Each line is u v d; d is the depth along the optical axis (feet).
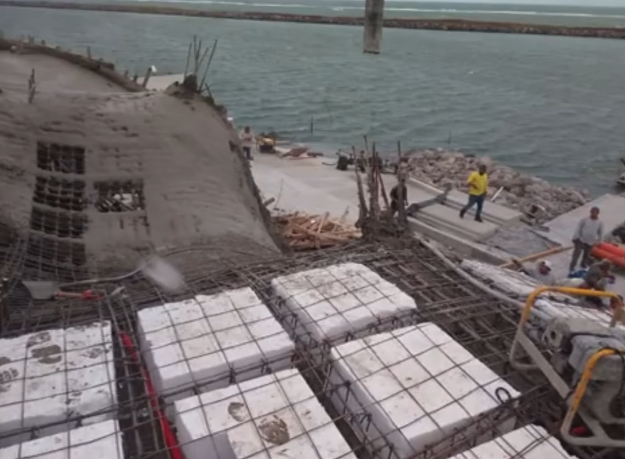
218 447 12.80
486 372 14.80
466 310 18.81
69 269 26.04
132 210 30.14
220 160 35.63
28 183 28.43
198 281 21.76
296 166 75.97
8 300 19.69
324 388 15.20
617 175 91.91
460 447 13.15
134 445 13.80
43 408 13.55
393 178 70.85
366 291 18.47
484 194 53.42
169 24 393.29
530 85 184.96
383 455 13.16
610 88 182.39
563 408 14.01
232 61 215.92
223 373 15.05
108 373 14.82
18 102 30.60
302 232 48.08
